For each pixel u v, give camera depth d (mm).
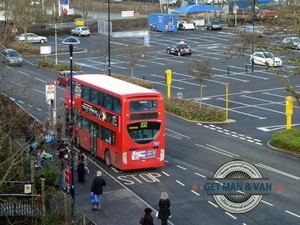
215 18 133500
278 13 56344
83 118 47438
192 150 47906
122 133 41469
